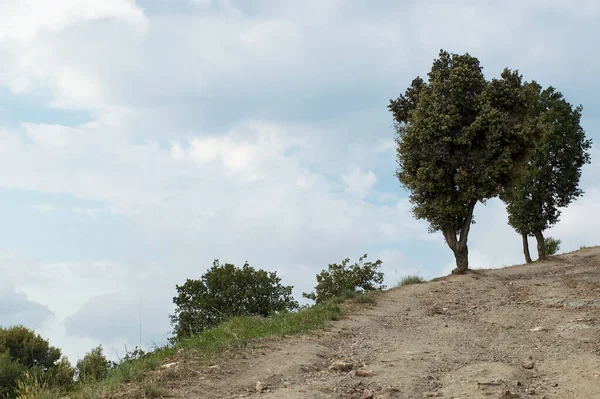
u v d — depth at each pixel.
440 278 25.59
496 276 25.50
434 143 25.20
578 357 10.08
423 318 15.68
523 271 28.48
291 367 9.41
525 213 35.72
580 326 12.98
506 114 24.81
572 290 18.75
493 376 8.88
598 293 17.66
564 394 8.06
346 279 27.41
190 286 28.70
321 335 12.65
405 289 22.05
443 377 9.11
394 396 8.00
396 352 11.02
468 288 21.70
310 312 16.03
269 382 8.51
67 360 23.27
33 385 8.95
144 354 10.02
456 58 26.78
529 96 26.17
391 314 16.36
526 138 24.45
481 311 16.52
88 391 7.98
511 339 12.40
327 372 9.36
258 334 12.23
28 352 26.22
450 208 25.30
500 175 25.22
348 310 16.75
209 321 27.67
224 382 8.31
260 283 29.42
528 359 10.44
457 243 26.77
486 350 11.41
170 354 10.16
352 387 8.35
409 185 26.38
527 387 8.45
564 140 35.12
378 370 9.41
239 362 9.41
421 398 7.95
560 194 35.28
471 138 24.92
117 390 7.85
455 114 25.17
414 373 9.20
